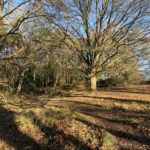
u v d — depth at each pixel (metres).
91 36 25.30
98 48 23.84
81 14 24.19
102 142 9.12
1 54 10.71
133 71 30.61
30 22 10.84
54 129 10.62
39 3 10.62
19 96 10.90
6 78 10.84
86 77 25.97
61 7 12.25
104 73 29.84
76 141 9.48
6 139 10.02
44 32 11.04
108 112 14.44
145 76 34.56
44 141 9.81
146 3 24.84
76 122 11.37
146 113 13.88
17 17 10.68
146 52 26.50
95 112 14.49
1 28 10.59
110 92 24.59
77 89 24.52
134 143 9.35
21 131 10.62
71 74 18.61
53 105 15.87
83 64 24.81
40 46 10.71
